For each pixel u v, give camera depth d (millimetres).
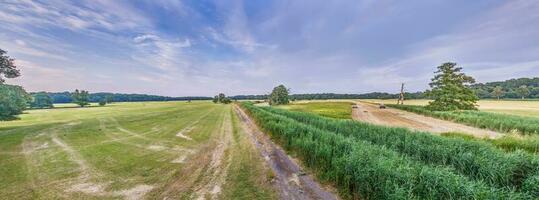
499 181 6621
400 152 10047
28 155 11570
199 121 28719
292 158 10852
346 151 8672
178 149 12953
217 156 11352
